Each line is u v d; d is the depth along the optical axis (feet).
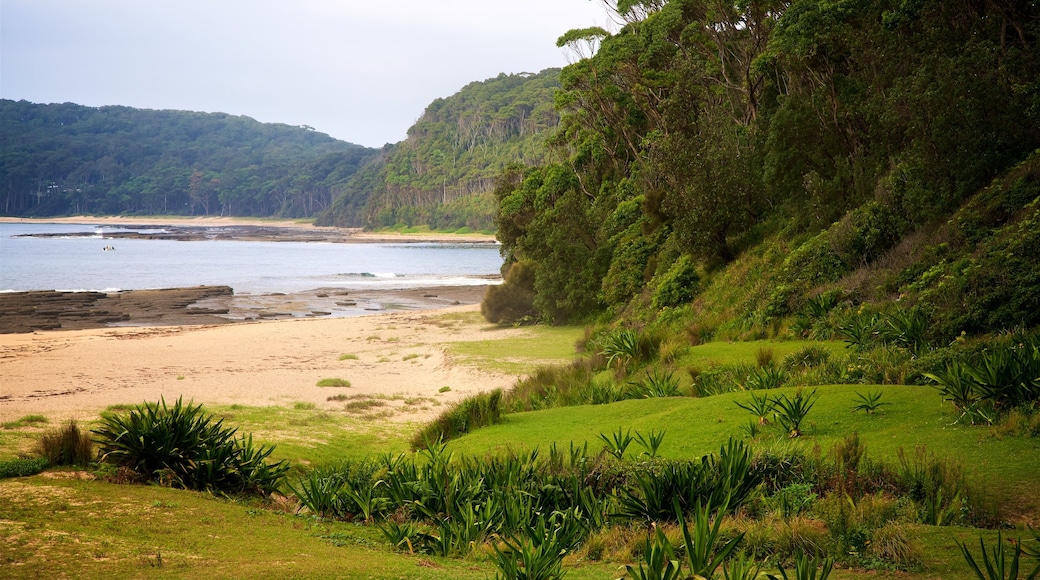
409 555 24.13
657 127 155.94
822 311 67.67
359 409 69.46
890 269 67.87
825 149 95.40
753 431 36.55
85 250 408.87
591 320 122.72
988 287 50.80
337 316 169.78
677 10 148.87
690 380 57.47
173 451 32.55
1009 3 78.07
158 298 192.75
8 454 39.32
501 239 169.27
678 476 26.68
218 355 109.29
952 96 69.62
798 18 98.02
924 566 19.72
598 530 25.98
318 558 22.00
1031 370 33.06
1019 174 63.46
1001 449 28.99
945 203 69.77
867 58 89.04
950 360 43.01
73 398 72.59
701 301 93.25
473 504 28.86
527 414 53.47
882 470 27.45
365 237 618.44
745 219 104.12
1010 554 20.12
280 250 456.86
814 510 24.64
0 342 121.90
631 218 130.52
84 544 21.31
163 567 19.66
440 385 83.97
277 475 35.12
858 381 45.70
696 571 18.16
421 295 210.38
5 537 21.34
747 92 133.28
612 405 51.49
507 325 134.62
